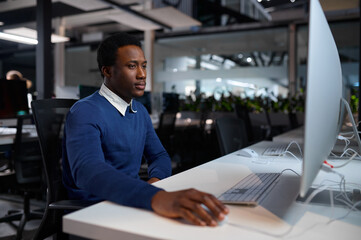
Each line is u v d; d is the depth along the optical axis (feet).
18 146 7.63
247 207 2.48
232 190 2.93
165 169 4.45
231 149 6.48
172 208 2.21
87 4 15.69
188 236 1.92
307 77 1.93
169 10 16.34
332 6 12.64
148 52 28.04
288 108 16.74
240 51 28.35
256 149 5.89
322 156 2.52
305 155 1.93
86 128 3.40
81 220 2.18
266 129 16.93
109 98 3.91
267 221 2.18
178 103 18.13
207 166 4.16
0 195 11.25
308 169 2.00
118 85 3.83
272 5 9.83
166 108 17.04
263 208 2.46
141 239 1.95
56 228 3.95
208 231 2.00
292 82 23.11
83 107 3.59
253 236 1.92
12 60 41.34
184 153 15.89
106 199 2.67
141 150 4.31
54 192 4.06
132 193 2.50
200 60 30.09
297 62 25.54
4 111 9.91
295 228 2.06
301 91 16.98
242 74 27.58
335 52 3.25
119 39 3.81
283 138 7.56
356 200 2.60
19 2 17.78
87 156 3.12
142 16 17.11
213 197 2.27
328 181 3.36
